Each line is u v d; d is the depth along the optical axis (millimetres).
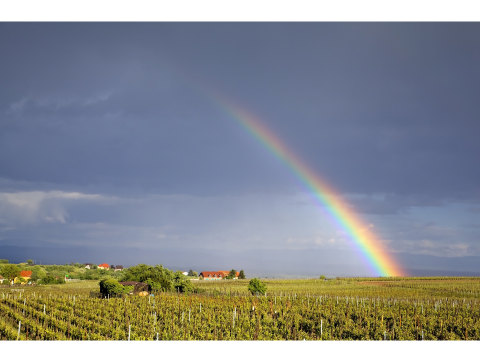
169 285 70312
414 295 71938
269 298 55000
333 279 142625
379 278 139000
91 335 27609
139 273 77000
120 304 44562
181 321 33438
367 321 33500
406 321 34812
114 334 28703
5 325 31062
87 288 84938
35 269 138375
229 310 40750
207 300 48688
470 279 133375
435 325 33000
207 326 32094
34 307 42219
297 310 41281
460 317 37531
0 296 55906
